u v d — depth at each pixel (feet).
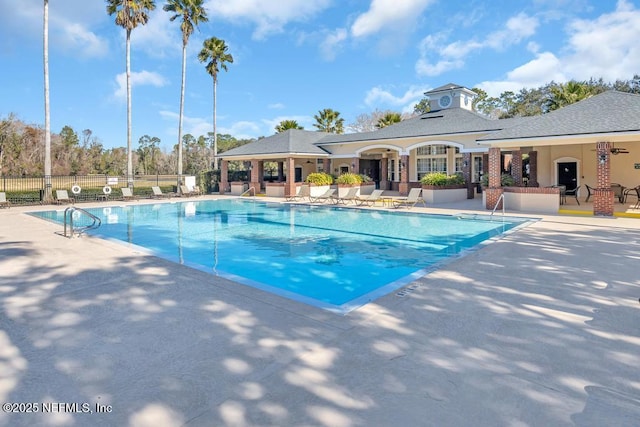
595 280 20.92
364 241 41.04
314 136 106.42
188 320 15.52
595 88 137.80
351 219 57.98
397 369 11.51
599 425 8.82
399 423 8.98
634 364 11.66
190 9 105.60
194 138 247.50
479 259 26.23
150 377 11.16
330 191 78.74
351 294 23.35
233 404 9.79
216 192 111.75
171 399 10.03
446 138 76.79
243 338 13.78
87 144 215.10
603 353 12.41
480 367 11.60
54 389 10.56
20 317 15.98
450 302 17.54
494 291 19.12
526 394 10.12
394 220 55.62
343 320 15.46
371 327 14.73
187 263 25.75
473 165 90.12
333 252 35.70
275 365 11.79
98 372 11.47
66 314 16.29
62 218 60.13
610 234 36.78
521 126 59.62
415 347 13.00
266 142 103.30
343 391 10.36
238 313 16.28
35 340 13.74
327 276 27.58
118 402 9.92
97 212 68.95
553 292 18.88
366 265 30.78
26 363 12.06
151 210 72.02
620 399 9.83
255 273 28.40
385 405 9.70
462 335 13.94
